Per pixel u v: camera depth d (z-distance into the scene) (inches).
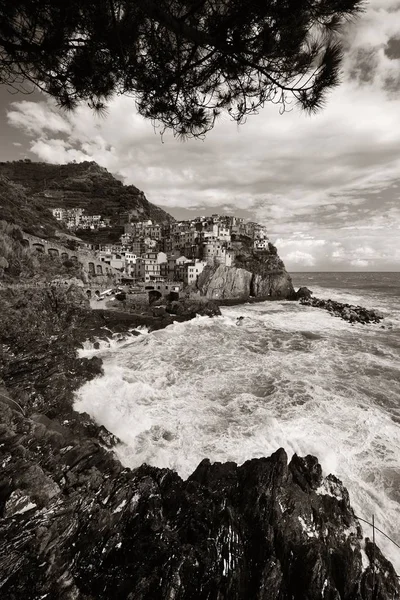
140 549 412.2
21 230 2854.3
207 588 369.7
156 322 2187.5
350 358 1496.1
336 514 516.4
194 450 743.1
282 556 422.0
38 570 357.7
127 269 4013.3
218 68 266.5
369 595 391.9
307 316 2753.4
